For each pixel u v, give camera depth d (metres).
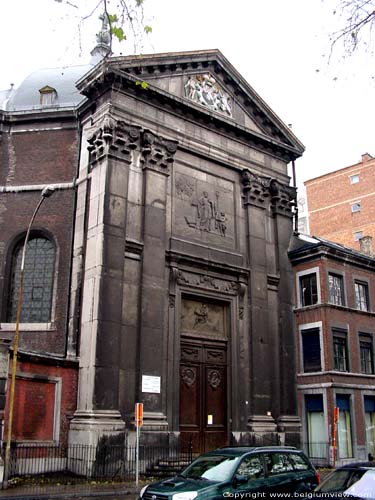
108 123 24.28
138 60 25.70
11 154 27.31
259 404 26.50
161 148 25.97
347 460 27.27
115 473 20.66
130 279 23.56
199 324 26.14
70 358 22.34
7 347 18.14
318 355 28.36
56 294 24.70
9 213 26.42
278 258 29.92
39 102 29.64
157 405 22.80
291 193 31.56
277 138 32.03
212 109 28.89
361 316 30.72
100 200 23.62
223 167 29.12
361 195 57.25
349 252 30.61
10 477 18.75
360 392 28.98
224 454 11.90
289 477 11.80
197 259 26.02
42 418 21.05
